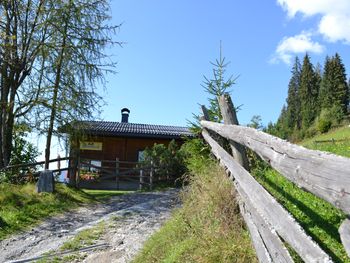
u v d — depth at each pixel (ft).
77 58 55.36
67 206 40.83
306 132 187.42
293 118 282.15
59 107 54.54
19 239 29.43
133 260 21.76
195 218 19.42
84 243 26.96
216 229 16.22
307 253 8.21
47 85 55.36
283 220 9.79
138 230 29.35
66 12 54.60
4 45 52.01
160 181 60.59
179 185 60.03
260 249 12.07
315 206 15.08
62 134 55.98
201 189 19.92
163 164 60.85
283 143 9.57
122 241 26.58
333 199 6.80
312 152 7.96
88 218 36.35
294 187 17.20
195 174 22.39
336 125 181.16
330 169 6.97
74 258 24.08
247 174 14.10
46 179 43.47
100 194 49.44
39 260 23.98
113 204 42.86
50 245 27.55
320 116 213.66
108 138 83.46
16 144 60.70
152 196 47.47
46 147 55.47
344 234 6.70
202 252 15.15
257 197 12.19
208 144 24.12
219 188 17.51
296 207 15.47
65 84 55.31
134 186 61.36
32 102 54.65
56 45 55.16
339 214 13.98
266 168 20.57
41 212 37.24
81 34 56.18
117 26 57.77
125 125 92.07
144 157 63.41
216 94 27.09
